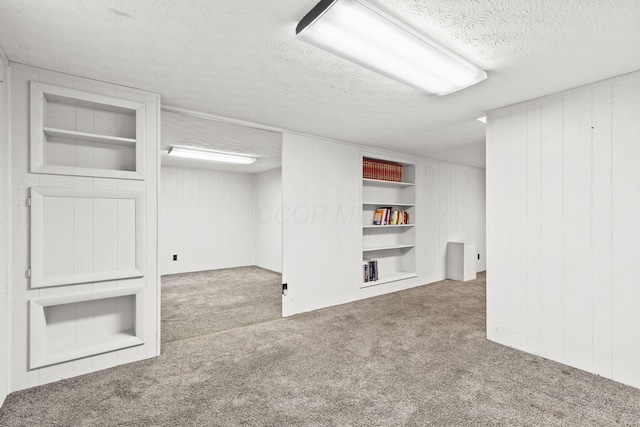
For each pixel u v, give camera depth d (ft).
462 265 18.52
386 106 9.39
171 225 21.21
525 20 5.15
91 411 6.02
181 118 10.84
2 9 4.92
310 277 12.84
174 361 8.12
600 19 5.08
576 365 7.79
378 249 15.47
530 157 8.68
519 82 7.54
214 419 5.79
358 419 5.80
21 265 6.79
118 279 7.88
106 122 8.20
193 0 4.72
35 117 6.88
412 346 9.09
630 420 5.75
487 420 5.75
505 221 9.19
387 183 16.48
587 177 7.64
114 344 7.73
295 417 5.85
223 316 12.03
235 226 23.95
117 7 4.90
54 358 7.02
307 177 12.82
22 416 5.86
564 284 8.01
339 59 6.57
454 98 8.64
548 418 5.81
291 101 9.05
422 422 5.70
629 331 7.01
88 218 7.56
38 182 6.97
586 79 7.37
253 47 6.12
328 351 8.76
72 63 6.80
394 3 4.74
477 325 10.89
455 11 4.92
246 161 18.92
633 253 6.97
